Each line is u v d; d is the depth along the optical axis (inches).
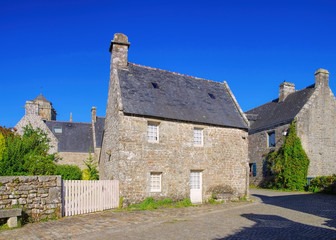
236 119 692.1
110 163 596.4
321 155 880.9
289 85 1069.8
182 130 600.1
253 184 1035.3
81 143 1152.2
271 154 938.7
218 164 638.5
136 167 535.5
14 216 361.1
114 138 569.3
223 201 605.6
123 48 657.0
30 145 629.3
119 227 364.8
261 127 1018.1
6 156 509.4
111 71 653.3
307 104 885.2
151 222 395.2
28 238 312.8
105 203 498.6
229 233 322.0
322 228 340.2
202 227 358.6
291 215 437.1
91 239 308.3
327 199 620.4
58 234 330.0
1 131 746.8
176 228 354.6
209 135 635.5
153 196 547.2
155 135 577.9
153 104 590.6
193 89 715.4
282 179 878.4
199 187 616.4
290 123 889.5
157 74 692.1
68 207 443.2
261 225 364.5
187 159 597.0
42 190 406.0
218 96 747.4
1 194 369.1
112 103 611.2
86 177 828.6
